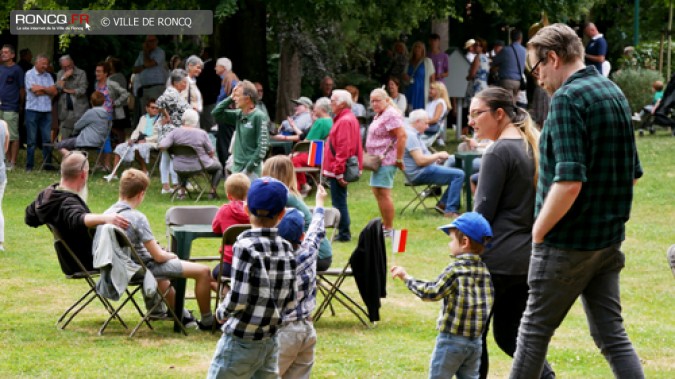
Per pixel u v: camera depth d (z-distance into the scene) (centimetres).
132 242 1002
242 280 607
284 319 672
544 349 664
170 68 2516
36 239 1512
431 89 2280
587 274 654
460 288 718
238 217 1052
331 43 3139
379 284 1048
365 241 1039
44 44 2541
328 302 1091
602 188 643
